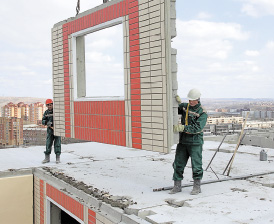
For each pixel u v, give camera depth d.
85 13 6.79
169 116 4.81
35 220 7.50
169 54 4.81
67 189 6.00
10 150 10.86
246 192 5.09
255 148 10.18
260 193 5.02
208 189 5.33
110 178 6.40
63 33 7.63
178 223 3.70
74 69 7.33
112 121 6.06
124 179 6.29
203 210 4.18
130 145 5.61
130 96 5.55
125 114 5.70
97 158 9.02
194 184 5.06
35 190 7.46
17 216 7.34
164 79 4.84
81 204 5.19
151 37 5.04
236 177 6.12
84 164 8.09
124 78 5.68
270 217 3.89
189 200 4.67
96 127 6.56
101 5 6.25
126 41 5.59
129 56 5.54
